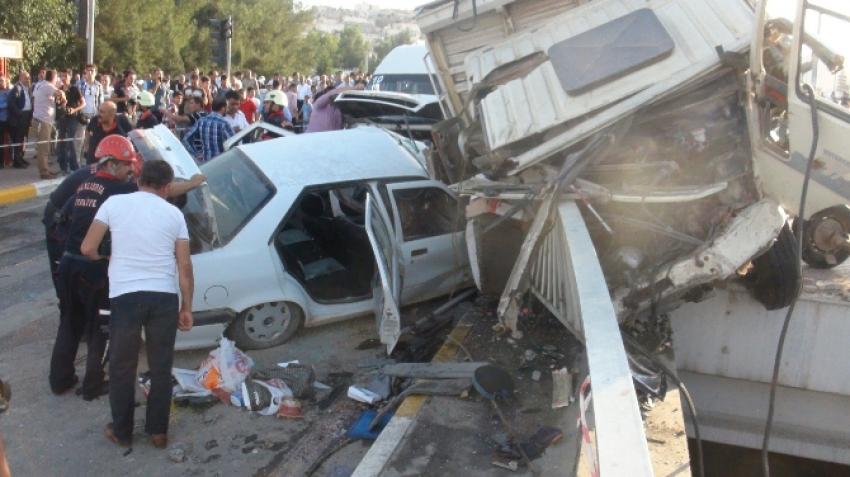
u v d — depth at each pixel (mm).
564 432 4086
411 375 4793
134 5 33906
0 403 2873
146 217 4273
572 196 4586
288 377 5133
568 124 4805
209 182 6230
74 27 23219
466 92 7562
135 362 4363
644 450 2146
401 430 4133
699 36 4824
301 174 5926
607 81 4816
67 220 4977
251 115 14195
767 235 4547
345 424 4750
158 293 4289
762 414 5922
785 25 4590
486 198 5133
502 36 7297
